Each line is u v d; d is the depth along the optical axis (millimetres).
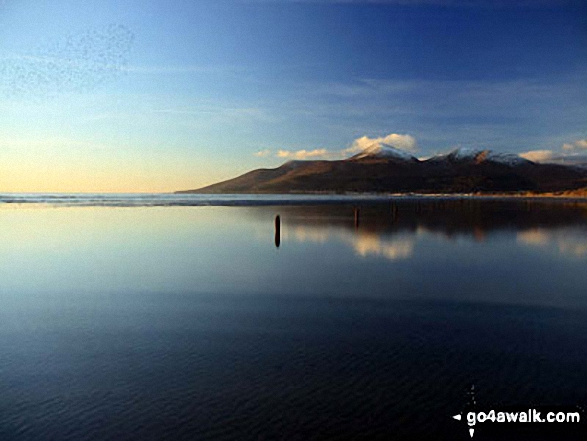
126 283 22484
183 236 43219
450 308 18234
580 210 104312
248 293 20516
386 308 18188
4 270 25844
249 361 12602
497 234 46438
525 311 17891
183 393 10750
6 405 10234
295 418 9664
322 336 14719
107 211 84250
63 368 12195
